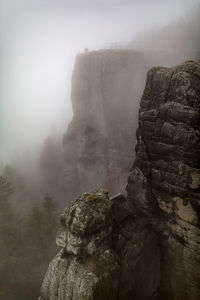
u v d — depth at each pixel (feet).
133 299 78.79
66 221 78.59
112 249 77.10
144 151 89.10
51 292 75.61
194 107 75.25
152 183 88.22
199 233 77.61
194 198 77.71
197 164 76.18
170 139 81.10
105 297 70.79
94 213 75.46
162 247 87.04
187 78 76.54
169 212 84.48
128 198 95.40
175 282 83.41
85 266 71.92
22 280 117.08
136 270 79.25
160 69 86.33
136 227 85.81
